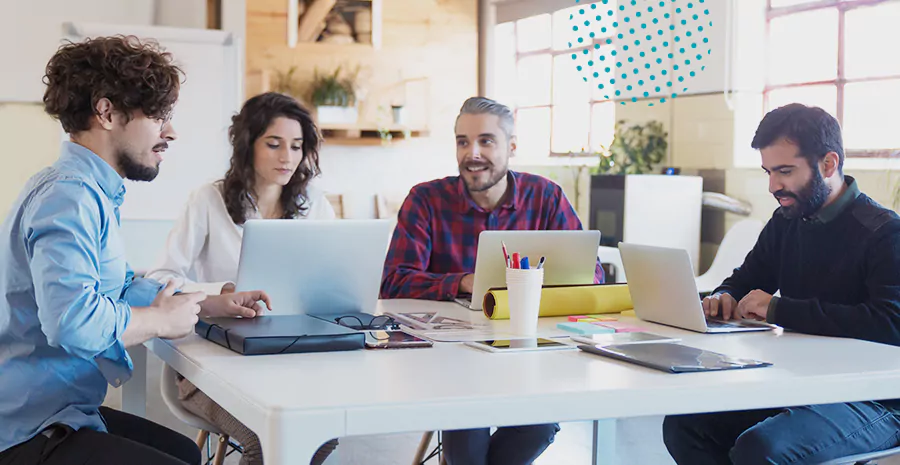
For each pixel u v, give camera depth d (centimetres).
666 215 523
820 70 494
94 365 172
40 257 156
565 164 646
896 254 201
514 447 223
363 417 129
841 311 200
